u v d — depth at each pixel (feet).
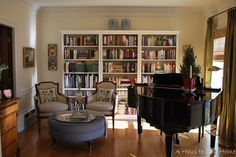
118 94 18.63
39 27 19.67
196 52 19.71
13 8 15.11
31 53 18.06
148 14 19.49
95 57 19.29
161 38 19.15
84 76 19.35
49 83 17.60
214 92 12.72
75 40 19.16
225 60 13.67
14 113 10.87
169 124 9.95
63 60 19.10
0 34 14.46
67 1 17.25
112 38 19.03
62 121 12.95
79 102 16.63
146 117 10.85
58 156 12.05
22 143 13.73
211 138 13.03
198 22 19.58
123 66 19.39
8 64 15.07
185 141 14.25
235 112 13.58
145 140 14.39
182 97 11.03
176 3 17.69
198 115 9.84
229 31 13.48
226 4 15.31
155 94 12.04
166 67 19.16
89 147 12.72
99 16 19.57
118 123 17.95
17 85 15.66
